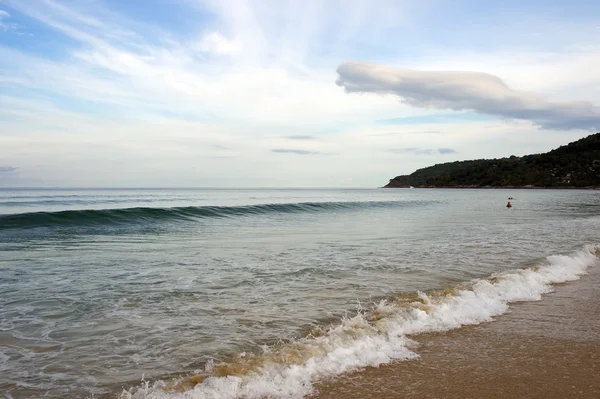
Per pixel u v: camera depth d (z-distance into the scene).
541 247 12.83
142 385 3.80
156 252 11.67
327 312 6.06
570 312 6.34
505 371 4.25
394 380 4.02
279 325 5.48
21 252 11.55
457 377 4.09
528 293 7.36
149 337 5.01
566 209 37.09
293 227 20.02
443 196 83.94
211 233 17.14
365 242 14.07
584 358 4.61
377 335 5.13
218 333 5.16
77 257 10.71
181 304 6.41
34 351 4.56
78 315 5.83
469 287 7.56
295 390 3.78
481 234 16.67
